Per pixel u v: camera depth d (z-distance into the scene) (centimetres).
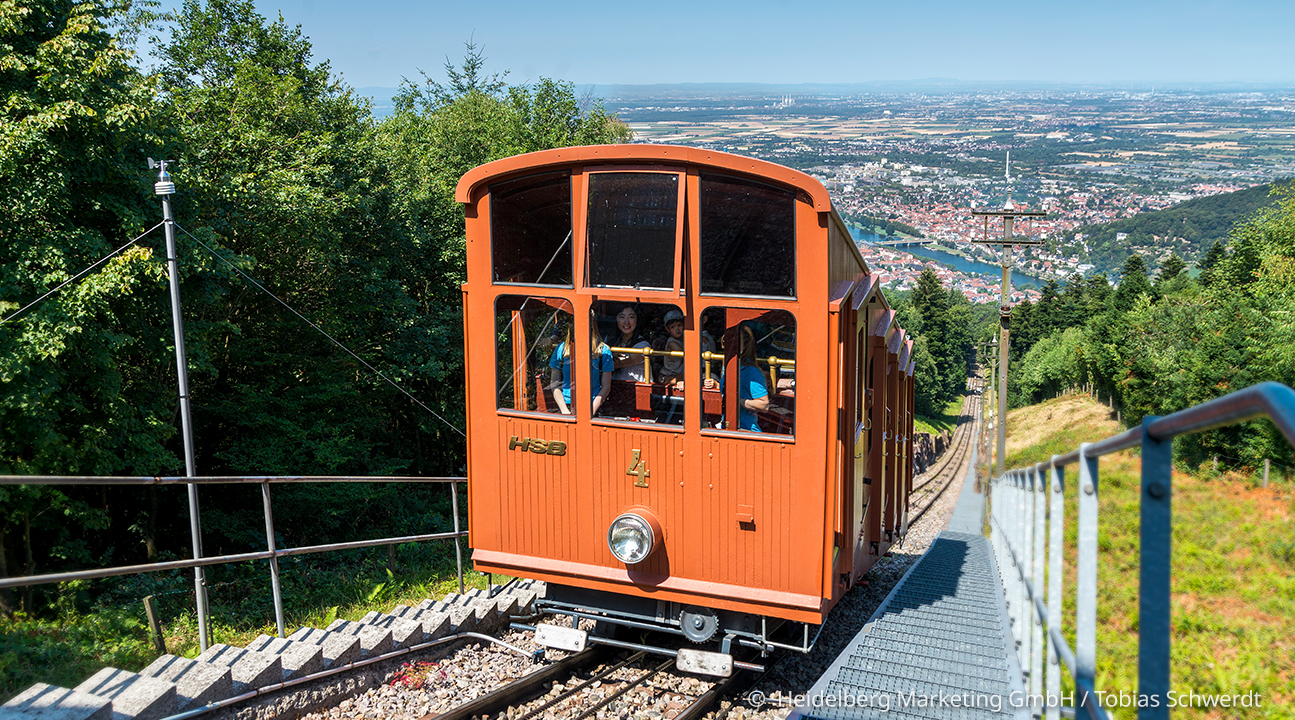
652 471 643
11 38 1065
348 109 2061
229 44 2092
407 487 2120
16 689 539
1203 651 529
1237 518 684
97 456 1145
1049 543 370
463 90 3475
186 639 770
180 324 870
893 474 1033
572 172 632
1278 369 2388
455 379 2333
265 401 1605
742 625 650
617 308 638
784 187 586
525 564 688
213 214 1429
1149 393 3400
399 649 672
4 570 1094
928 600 842
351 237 1900
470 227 672
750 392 614
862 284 737
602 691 668
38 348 973
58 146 1049
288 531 1587
